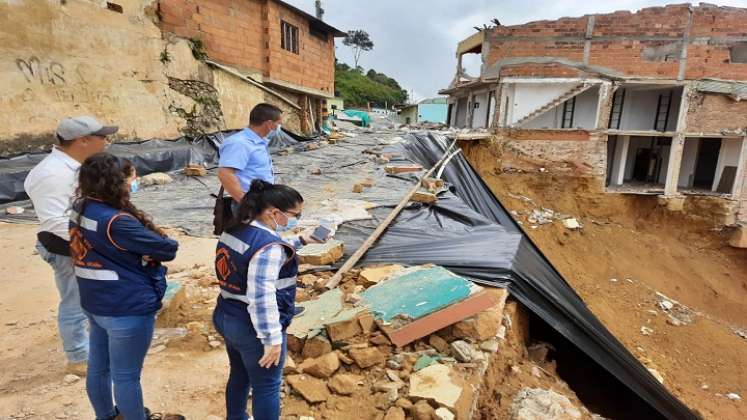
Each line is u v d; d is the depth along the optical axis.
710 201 18.67
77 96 10.63
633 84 18.92
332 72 24.03
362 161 13.59
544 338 5.66
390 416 2.91
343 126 35.75
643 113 21.22
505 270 5.02
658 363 10.23
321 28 22.08
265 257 2.11
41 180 2.71
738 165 18.39
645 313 12.94
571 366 5.53
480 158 19.42
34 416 2.88
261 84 17.45
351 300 4.06
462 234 6.56
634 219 19.59
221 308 2.29
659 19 18.16
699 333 12.09
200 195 9.20
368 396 3.18
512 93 19.55
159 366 3.46
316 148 16.45
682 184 21.39
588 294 13.72
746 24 17.78
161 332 3.93
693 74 18.33
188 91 14.11
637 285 15.04
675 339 11.70
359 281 4.82
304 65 20.61
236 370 2.51
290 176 11.20
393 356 3.56
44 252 2.91
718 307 15.78
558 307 5.24
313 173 11.53
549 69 19.20
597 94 20.00
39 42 9.70
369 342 3.65
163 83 13.22
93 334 2.46
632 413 5.23
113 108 11.61
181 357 3.60
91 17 10.89
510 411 3.40
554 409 3.29
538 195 19.50
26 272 5.30
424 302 3.88
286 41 18.97
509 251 5.62
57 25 10.06
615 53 18.64
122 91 11.86
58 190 2.73
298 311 3.91
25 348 3.69
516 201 18.56
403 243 6.08
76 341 3.25
